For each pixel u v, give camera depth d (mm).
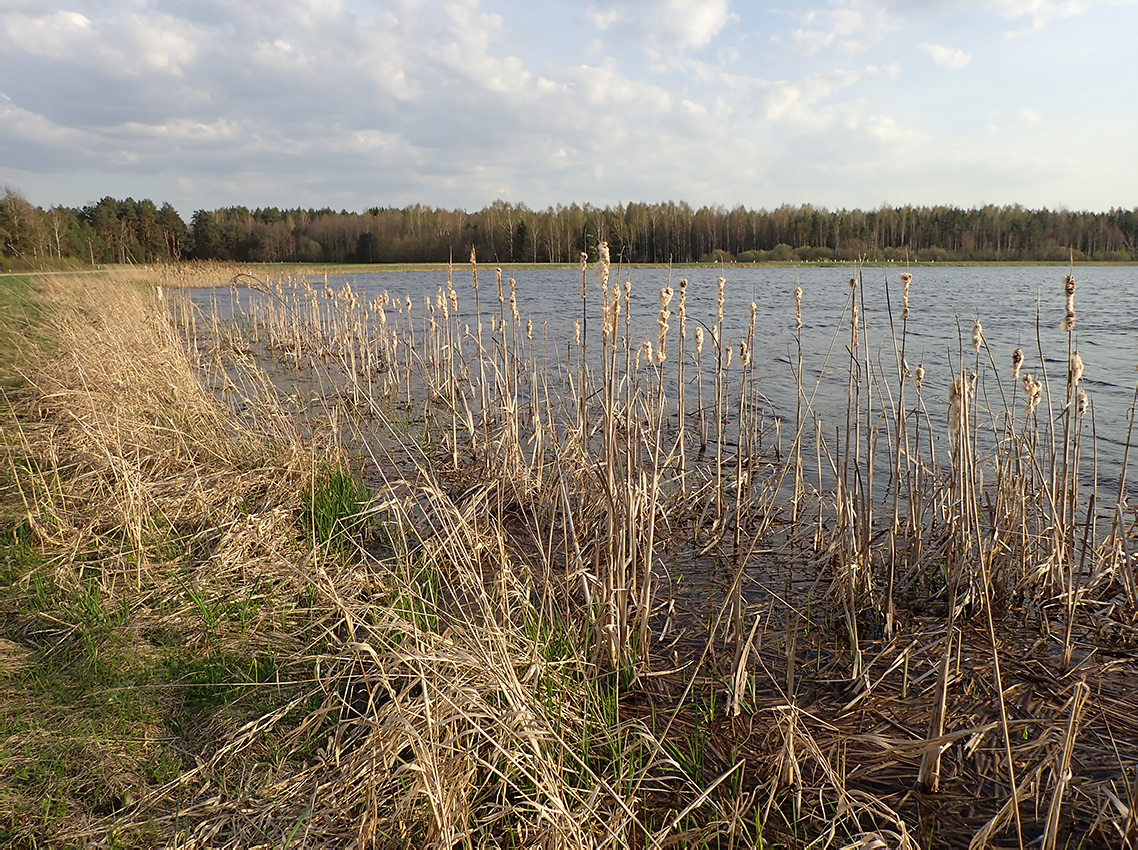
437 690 3299
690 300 30172
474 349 17078
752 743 3814
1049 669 4457
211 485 7238
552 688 3920
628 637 4418
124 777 3438
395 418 11320
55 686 4066
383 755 3252
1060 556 5141
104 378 9594
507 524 6996
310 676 4285
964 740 3799
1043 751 3596
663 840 3027
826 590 5617
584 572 4676
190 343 17078
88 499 6672
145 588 5238
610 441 4707
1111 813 3145
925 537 6316
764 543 6578
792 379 13781
